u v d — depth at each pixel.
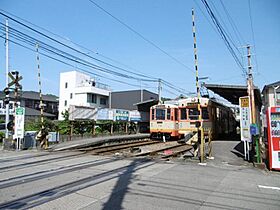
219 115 23.05
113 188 6.61
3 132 21.17
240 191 6.58
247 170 9.44
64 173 8.40
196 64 11.54
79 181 7.29
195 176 8.20
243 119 11.77
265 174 8.77
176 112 23.06
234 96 23.44
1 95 41.06
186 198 5.89
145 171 8.87
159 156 13.09
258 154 10.35
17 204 5.32
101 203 5.42
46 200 5.59
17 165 9.95
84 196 5.90
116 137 23.44
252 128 10.60
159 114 23.19
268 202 5.74
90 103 44.88
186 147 18.11
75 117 24.52
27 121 25.30
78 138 23.00
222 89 19.66
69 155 13.12
